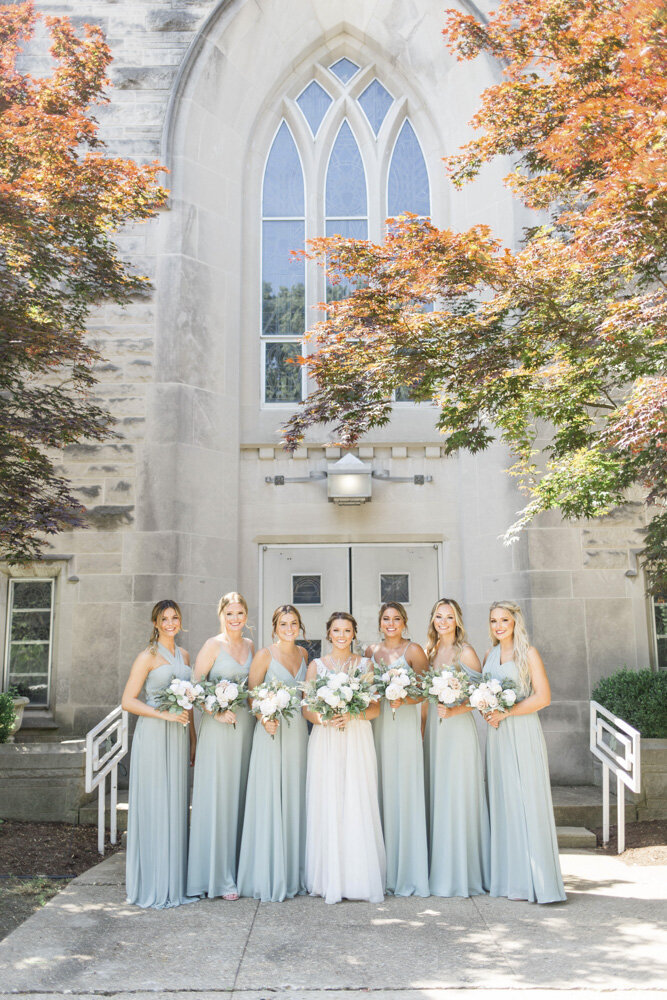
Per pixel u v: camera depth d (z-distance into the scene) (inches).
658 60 209.8
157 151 402.6
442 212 425.1
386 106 440.8
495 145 284.5
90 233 293.6
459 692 208.2
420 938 179.8
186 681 213.3
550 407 283.1
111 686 365.7
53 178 270.4
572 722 364.2
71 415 301.3
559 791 337.4
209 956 170.9
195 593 376.5
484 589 387.9
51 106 293.4
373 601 401.1
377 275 269.9
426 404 411.2
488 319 266.4
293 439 280.1
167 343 387.5
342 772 213.3
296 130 436.5
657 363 247.3
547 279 248.4
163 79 408.8
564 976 158.2
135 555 373.4
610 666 370.3
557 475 279.3
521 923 188.7
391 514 402.9
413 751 219.1
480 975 159.5
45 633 377.7
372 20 429.7
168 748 214.5
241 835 221.1
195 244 398.6
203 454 388.2
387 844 217.9
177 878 209.3
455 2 415.5
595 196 249.9
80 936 182.9
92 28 323.3
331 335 277.9
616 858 260.2
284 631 223.6
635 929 183.8
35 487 283.7
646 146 213.3
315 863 213.8
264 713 205.2
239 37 417.1
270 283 427.8
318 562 403.5
